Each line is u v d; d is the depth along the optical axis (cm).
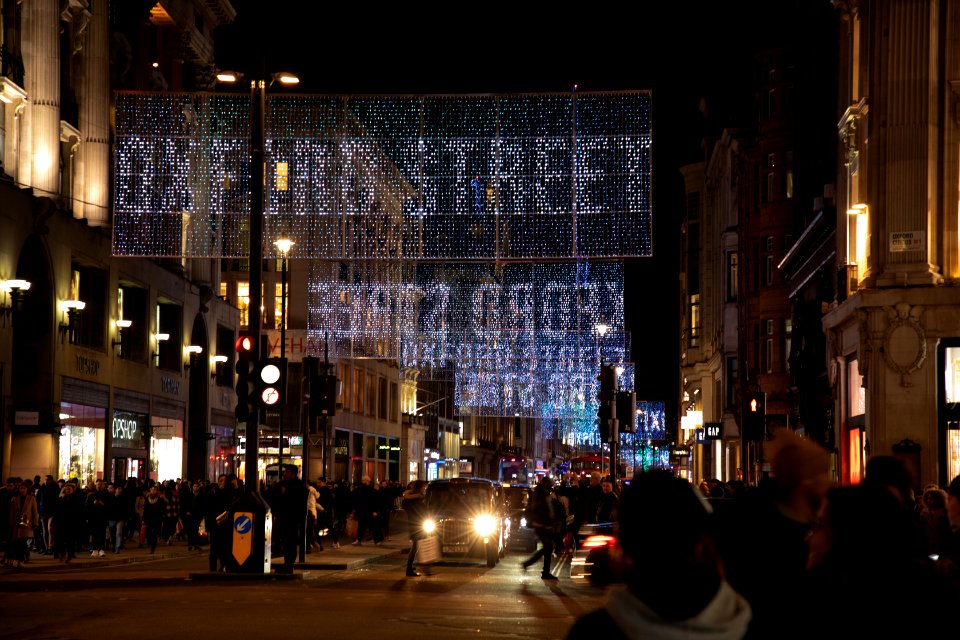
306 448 3700
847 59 3984
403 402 10981
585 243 3161
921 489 3353
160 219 5184
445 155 3297
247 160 5547
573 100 3194
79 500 3247
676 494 380
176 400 5794
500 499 3716
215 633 1536
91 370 4666
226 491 2867
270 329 7750
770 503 596
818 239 4388
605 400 3953
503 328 10625
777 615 503
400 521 6366
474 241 3353
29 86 4378
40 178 4388
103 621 1666
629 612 367
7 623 1639
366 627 1633
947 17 3456
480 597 2195
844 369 4000
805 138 4962
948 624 471
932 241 3466
